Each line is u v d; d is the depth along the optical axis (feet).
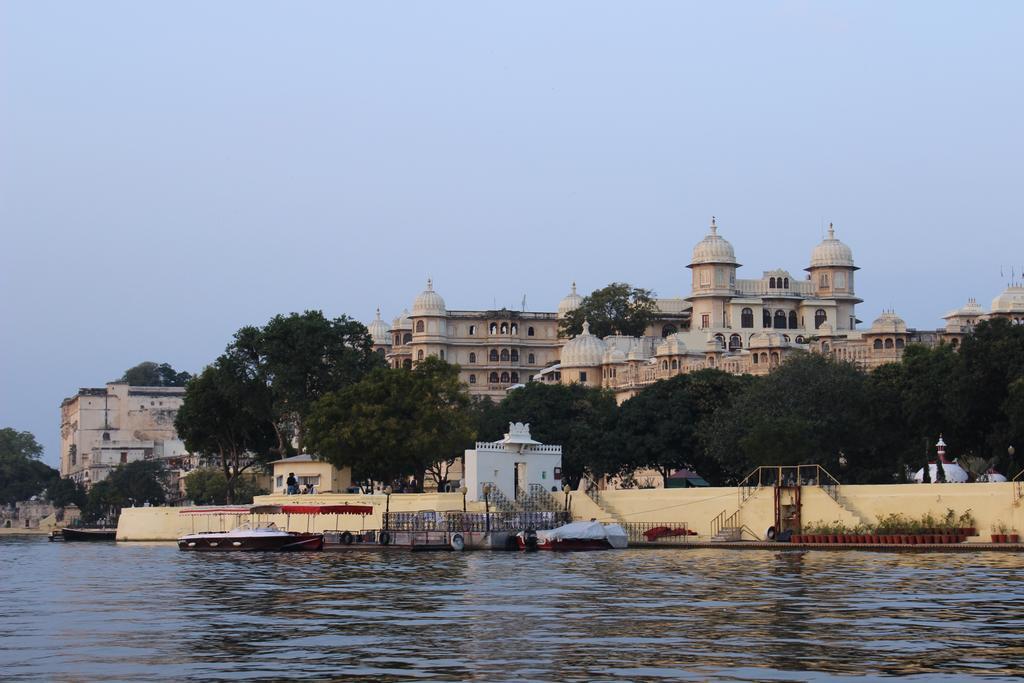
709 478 420.77
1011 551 275.80
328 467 405.59
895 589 194.08
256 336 460.14
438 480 426.51
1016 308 554.46
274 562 288.51
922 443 360.89
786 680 121.49
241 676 126.82
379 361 473.67
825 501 318.45
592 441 421.59
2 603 197.57
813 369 389.80
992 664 128.06
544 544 320.29
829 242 643.45
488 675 125.70
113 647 146.10
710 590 197.47
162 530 442.50
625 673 125.70
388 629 157.07
